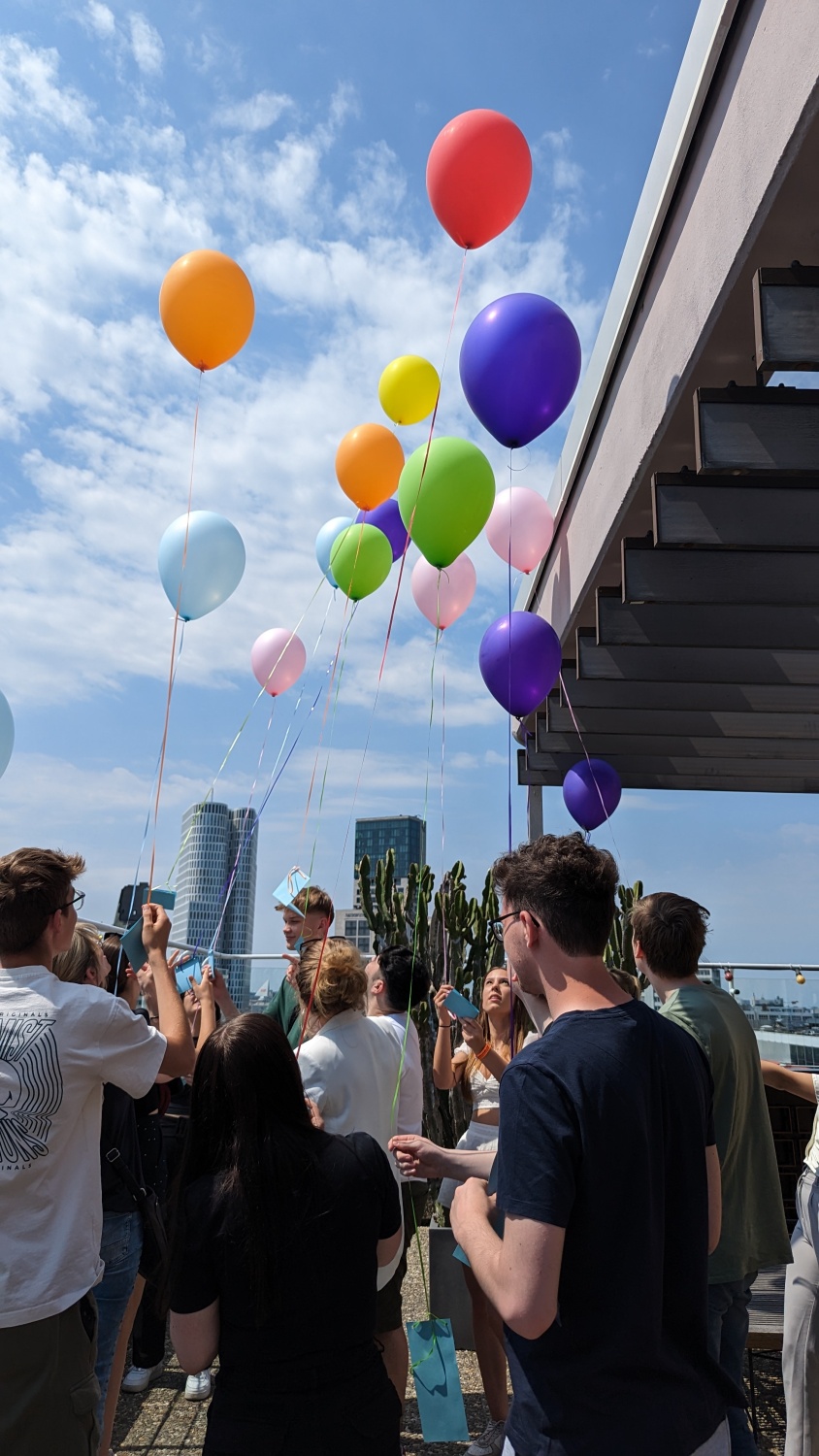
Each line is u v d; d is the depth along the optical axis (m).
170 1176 3.33
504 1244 1.20
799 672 4.89
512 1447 1.22
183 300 3.76
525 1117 1.23
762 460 2.95
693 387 3.27
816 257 2.68
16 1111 1.72
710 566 3.92
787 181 2.39
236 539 4.34
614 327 3.93
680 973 2.51
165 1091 3.20
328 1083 2.52
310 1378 1.40
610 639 4.36
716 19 2.69
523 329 3.23
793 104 2.27
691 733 5.60
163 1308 1.56
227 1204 1.45
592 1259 1.20
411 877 6.41
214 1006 3.16
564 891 1.43
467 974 6.21
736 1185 2.28
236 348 3.96
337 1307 1.45
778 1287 3.38
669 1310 1.28
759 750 6.04
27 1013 1.80
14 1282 1.66
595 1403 1.16
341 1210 1.48
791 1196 4.22
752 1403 3.06
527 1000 1.55
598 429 4.42
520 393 3.28
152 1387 3.42
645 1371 1.19
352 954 2.71
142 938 2.46
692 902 2.57
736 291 2.78
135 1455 2.87
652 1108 1.30
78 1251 1.76
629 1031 1.34
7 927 1.89
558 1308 1.21
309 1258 1.44
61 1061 1.78
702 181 2.97
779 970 5.80
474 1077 3.35
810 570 3.93
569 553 5.07
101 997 1.89
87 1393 1.72
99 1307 2.38
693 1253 1.30
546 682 4.05
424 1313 4.08
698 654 4.90
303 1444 1.37
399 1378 2.65
